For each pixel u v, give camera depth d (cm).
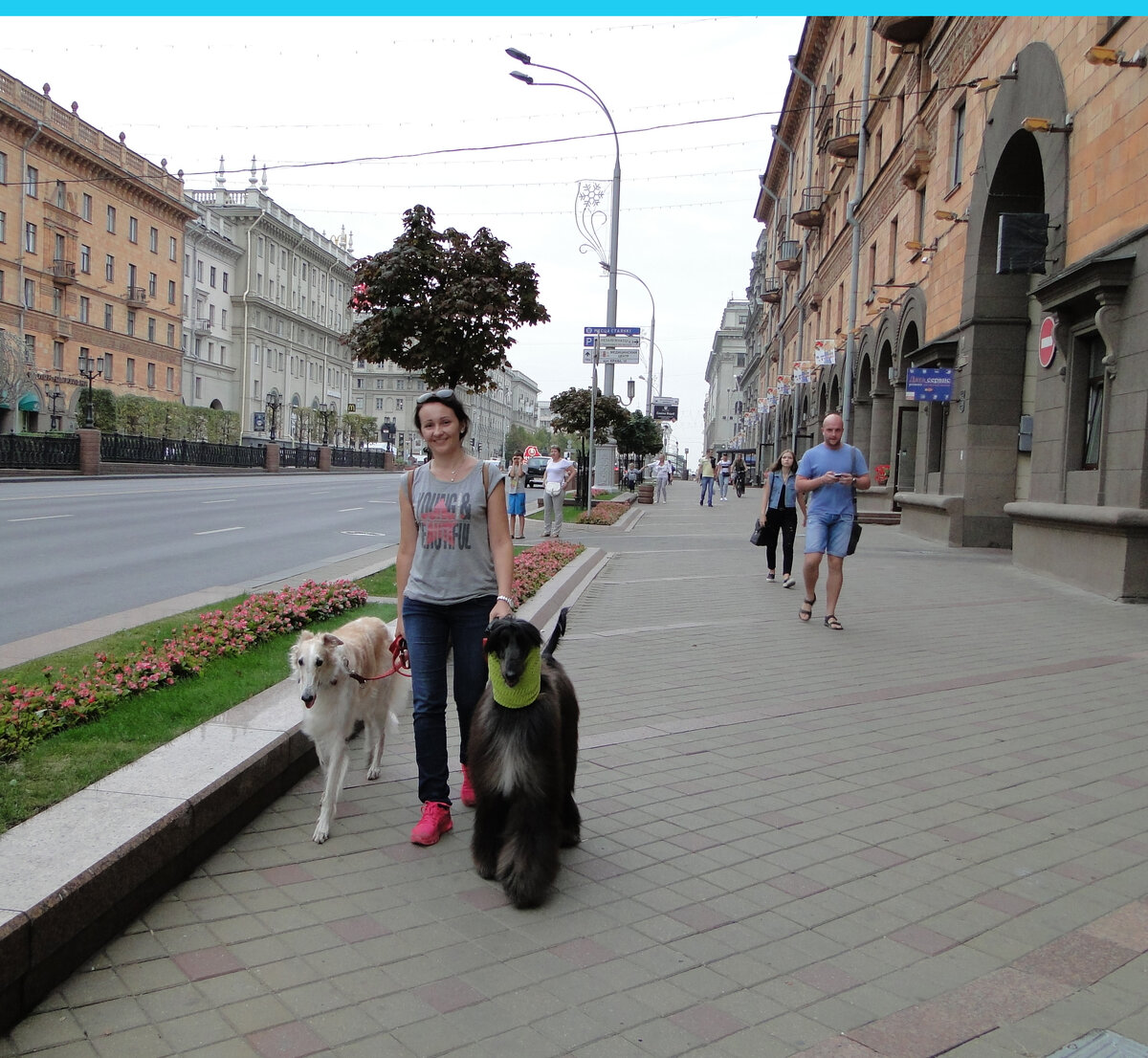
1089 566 1205
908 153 2297
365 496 3177
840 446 975
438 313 1070
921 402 2041
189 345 7400
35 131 5272
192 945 331
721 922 359
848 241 3388
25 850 334
